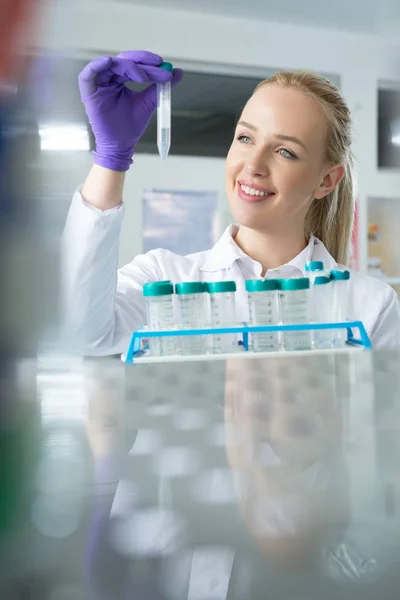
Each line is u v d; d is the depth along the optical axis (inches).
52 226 9.0
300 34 150.4
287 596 10.6
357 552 12.1
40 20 8.0
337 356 39.5
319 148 57.6
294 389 28.9
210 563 11.6
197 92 159.2
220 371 34.3
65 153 9.0
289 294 41.6
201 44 141.6
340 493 15.4
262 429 21.7
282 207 57.1
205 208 140.9
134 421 23.0
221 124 166.1
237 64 145.3
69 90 10.6
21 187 8.6
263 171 55.8
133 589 10.7
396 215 163.8
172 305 41.2
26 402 9.8
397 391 28.2
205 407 25.3
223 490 15.8
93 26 132.6
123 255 135.1
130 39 135.5
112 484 16.1
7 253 8.6
